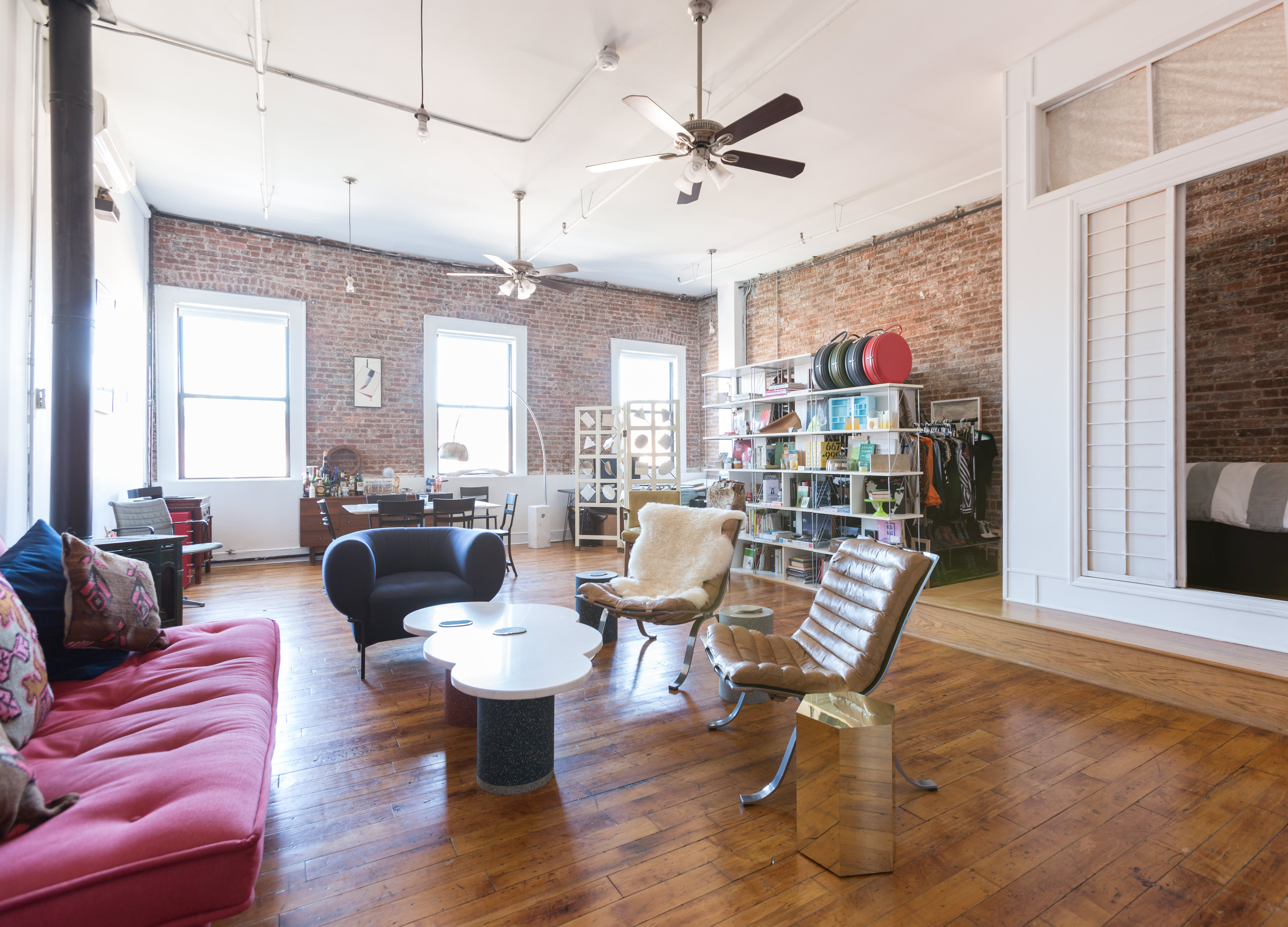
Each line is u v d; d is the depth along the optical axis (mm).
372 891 1717
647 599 3262
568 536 8898
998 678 3412
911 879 1771
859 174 5590
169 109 4547
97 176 4301
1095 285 3666
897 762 2297
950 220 6391
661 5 3531
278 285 7031
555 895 1702
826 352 5695
